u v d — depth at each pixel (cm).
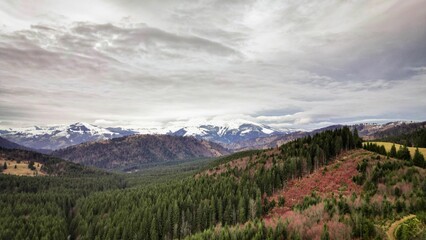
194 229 14888
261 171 17225
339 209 10738
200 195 16738
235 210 14712
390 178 12412
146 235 15100
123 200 19450
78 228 17438
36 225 16875
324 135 18962
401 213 9338
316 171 15775
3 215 18675
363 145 18038
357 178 13312
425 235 7719
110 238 15300
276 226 10331
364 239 8538
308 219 10569
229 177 18188
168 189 19338
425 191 10738
